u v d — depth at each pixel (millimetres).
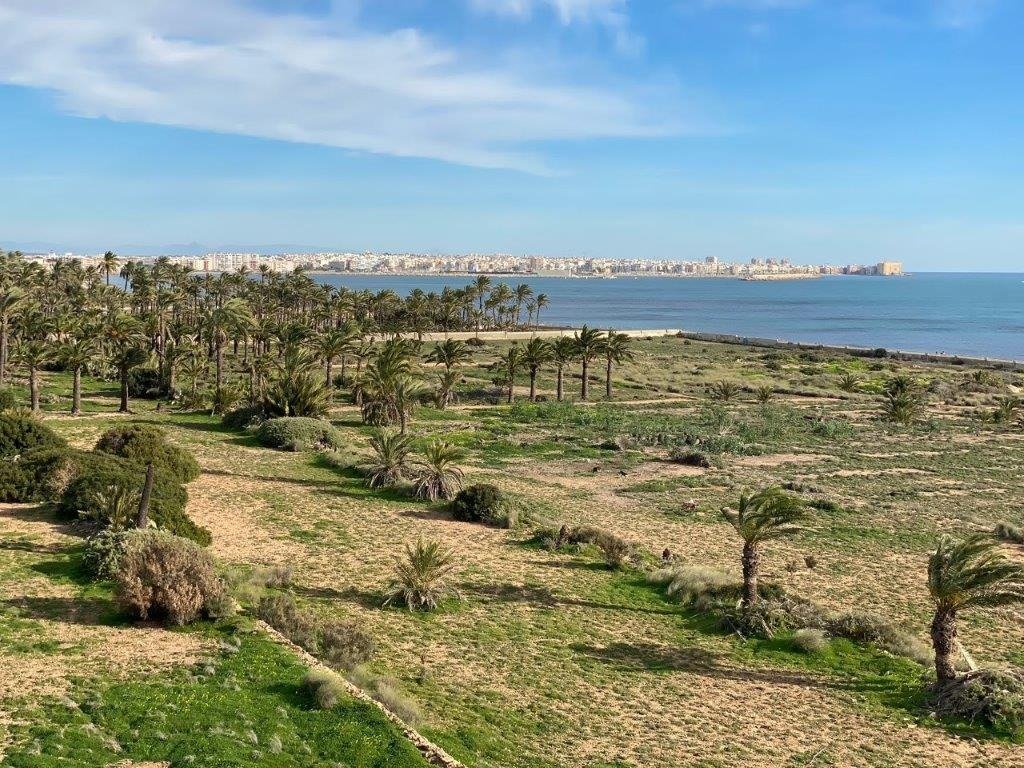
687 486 53312
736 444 66125
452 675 23922
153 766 15766
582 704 22922
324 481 48312
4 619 23188
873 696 25109
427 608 29312
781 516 30047
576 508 46719
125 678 19891
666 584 34375
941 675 25156
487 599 31203
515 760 19016
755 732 22156
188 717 17953
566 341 88125
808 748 21406
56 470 38062
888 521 46219
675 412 83938
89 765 15461
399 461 48656
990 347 194250
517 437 67375
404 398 64438
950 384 111562
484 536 39688
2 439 44719
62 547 30875
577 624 29406
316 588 30484
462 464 57031
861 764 20688
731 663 27016
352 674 21828
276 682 20391
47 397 72625
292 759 16719
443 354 90500
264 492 44656
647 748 20594
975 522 46750
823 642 28547
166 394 78125
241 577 28969
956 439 74250
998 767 21000
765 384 108875
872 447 69125
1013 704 23438
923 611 32656
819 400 97375
